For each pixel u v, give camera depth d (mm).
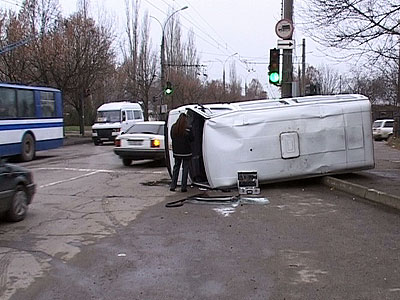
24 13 33781
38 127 21000
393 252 6410
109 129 31203
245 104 11977
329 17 11531
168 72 49938
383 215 8703
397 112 33125
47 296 4973
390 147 27531
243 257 6262
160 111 36156
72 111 59625
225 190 11359
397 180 12227
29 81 34531
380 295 4918
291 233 7477
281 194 10953
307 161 11805
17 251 6594
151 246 6824
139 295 4988
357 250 6520
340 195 10773
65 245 6891
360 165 12180
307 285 5227
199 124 11953
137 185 12812
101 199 10672
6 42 32438
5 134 18703
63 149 27062
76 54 35156
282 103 11992
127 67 46938
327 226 7906
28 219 8625
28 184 8805
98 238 7277
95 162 19188
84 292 5082
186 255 6375
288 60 15133
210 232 7598
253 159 11398
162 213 9109
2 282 5387
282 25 15062
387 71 29328
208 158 11312
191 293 5031
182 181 11617
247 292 5043
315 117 11867
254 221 8336
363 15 11148
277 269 5770
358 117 12180
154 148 16875
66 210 9438
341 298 4848
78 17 36344
